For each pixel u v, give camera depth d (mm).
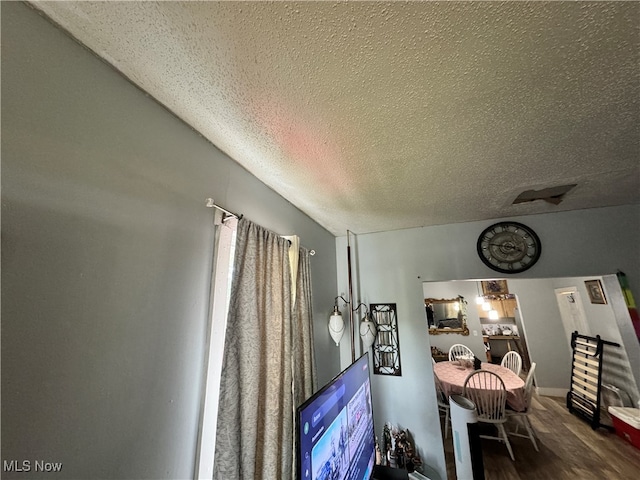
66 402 510
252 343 973
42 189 509
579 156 1145
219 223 1005
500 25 565
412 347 2135
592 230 1835
